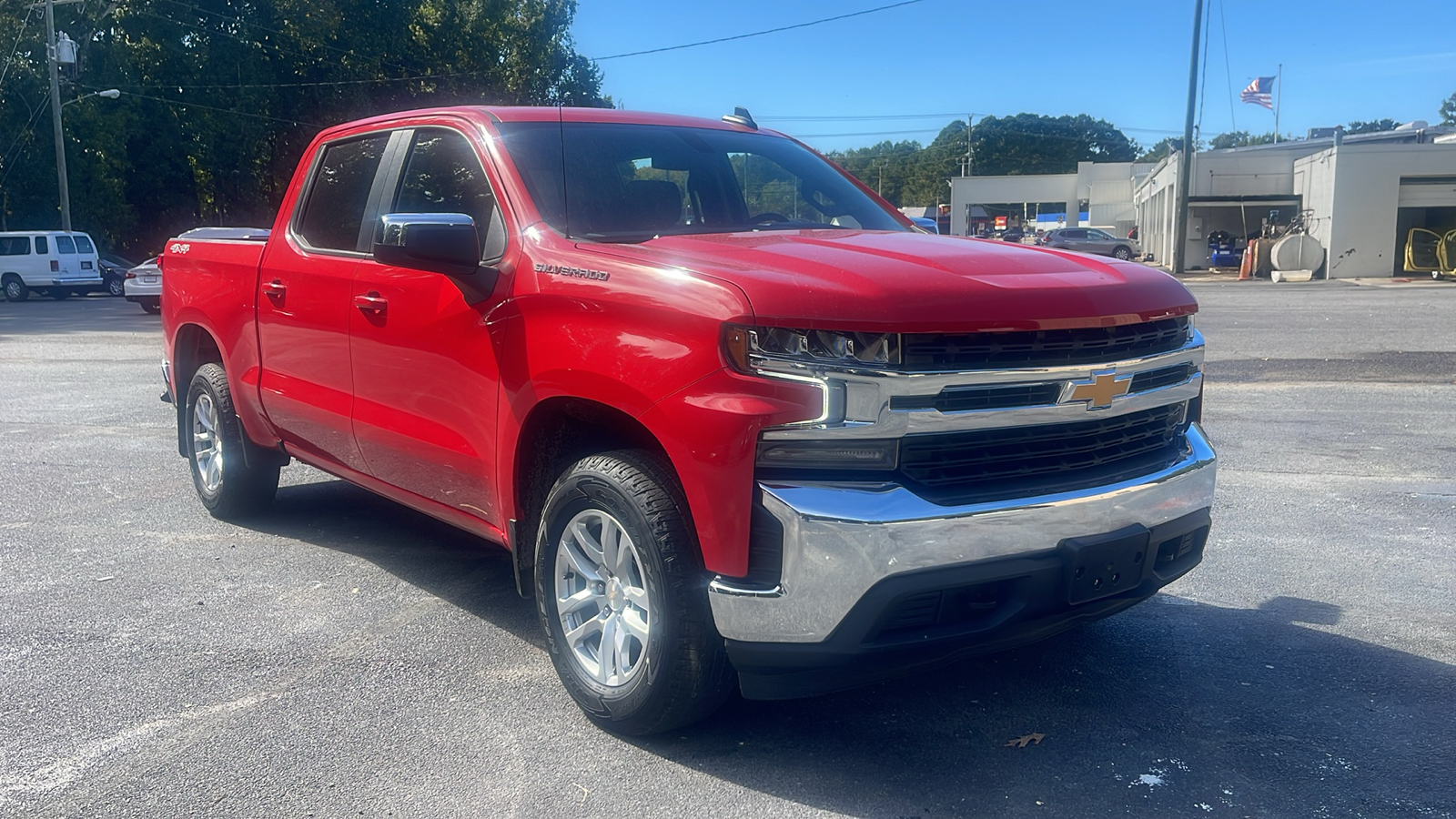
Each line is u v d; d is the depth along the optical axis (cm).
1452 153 3428
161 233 4641
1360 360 1243
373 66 4562
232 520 611
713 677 324
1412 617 449
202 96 4222
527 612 469
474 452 395
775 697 320
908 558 289
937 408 298
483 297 381
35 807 309
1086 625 445
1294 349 1360
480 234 405
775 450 298
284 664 410
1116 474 330
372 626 450
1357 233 3500
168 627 449
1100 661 408
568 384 343
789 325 295
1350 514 606
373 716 366
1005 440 313
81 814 305
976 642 308
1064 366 316
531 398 359
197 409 615
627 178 414
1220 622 447
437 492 431
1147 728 352
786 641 300
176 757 338
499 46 4878
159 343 1650
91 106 3884
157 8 4131
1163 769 325
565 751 341
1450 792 309
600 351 333
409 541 575
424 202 440
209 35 4275
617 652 345
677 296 314
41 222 3916
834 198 465
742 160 460
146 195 4475
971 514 295
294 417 516
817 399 293
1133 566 329
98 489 688
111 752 342
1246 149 4366
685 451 309
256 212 4709
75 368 1318
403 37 4647
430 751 341
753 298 300
